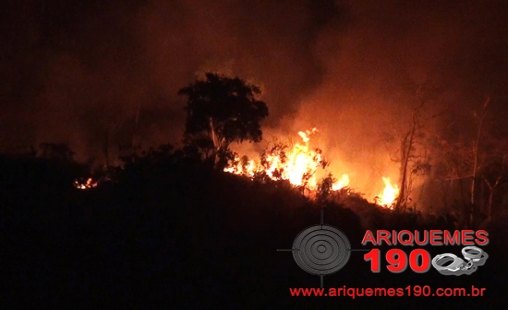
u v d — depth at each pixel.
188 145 23.17
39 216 17.45
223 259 16.45
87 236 16.59
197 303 14.20
